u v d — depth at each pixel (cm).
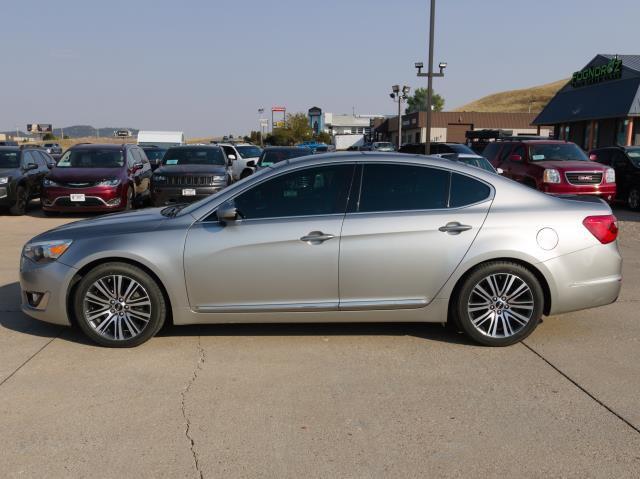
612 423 366
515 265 483
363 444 343
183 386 421
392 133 6931
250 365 459
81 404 393
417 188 493
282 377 436
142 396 405
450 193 492
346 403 394
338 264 479
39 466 321
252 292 484
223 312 488
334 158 498
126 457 330
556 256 482
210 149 1506
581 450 336
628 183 1455
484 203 491
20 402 396
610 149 1553
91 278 482
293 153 1791
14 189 1342
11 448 339
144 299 488
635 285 702
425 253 479
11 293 668
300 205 488
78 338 519
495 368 451
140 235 483
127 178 1349
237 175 2114
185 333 530
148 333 489
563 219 486
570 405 390
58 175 1305
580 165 1329
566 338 517
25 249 506
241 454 333
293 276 480
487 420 371
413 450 337
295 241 477
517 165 1444
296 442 345
